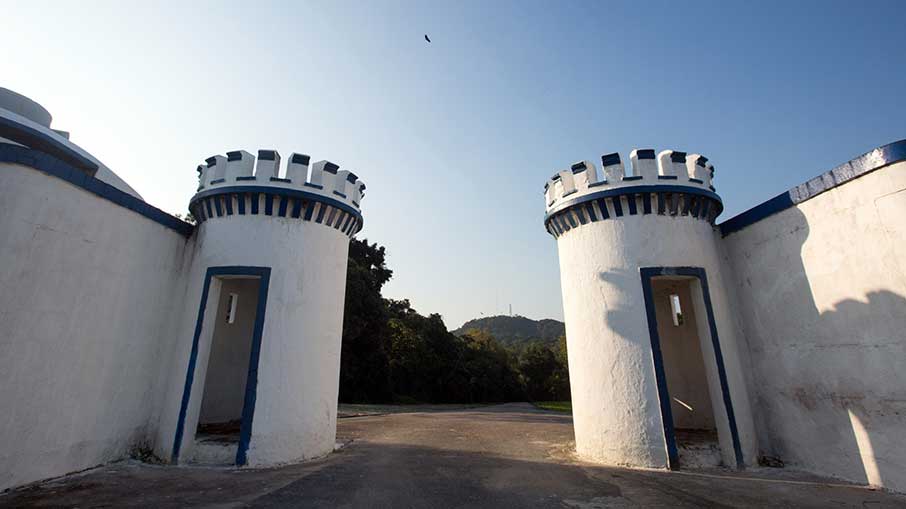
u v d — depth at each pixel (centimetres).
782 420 912
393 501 652
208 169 1083
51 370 730
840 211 798
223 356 1288
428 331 5350
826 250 823
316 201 1048
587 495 695
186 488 702
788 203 899
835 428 804
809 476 820
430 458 994
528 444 1205
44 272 725
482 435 1386
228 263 991
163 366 978
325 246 1083
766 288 955
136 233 923
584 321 1052
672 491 719
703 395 1275
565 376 6391
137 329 916
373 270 4153
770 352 942
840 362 794
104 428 832
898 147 703
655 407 916
